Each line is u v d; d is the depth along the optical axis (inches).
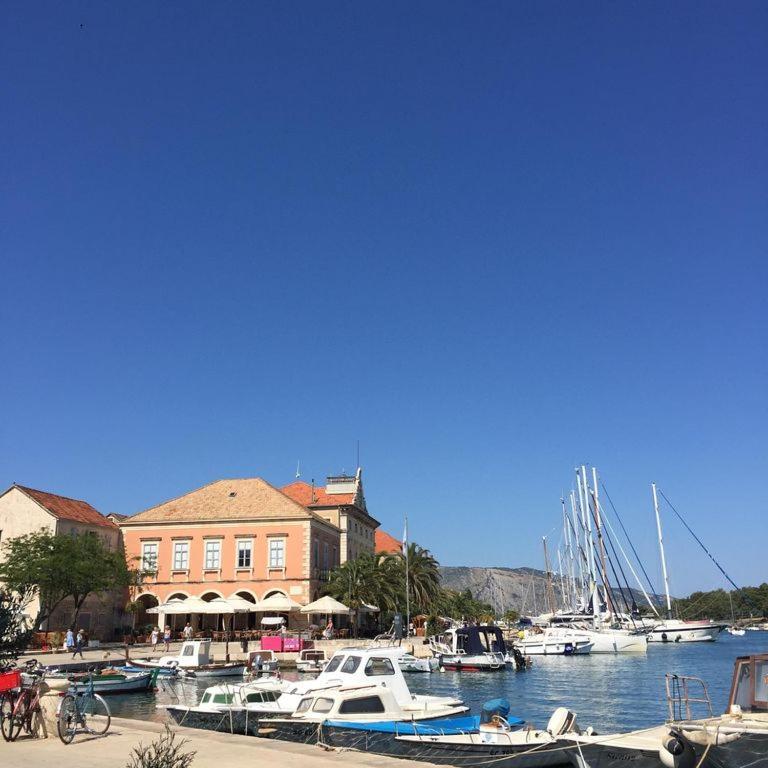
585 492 3996.1
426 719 893.2
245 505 2827.3
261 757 601.6
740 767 552.7
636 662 2576.3
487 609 6077.8
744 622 6220.5
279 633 2332.7
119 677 1482.5
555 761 672.4
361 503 3641.7
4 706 708.0
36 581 2119.8
